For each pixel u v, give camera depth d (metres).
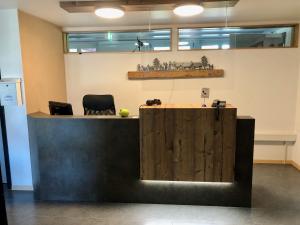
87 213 2.87
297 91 4.30
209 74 4.34
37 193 3.24
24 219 2.75
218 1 2.76
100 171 3.08
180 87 4.49
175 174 2.90
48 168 3.14
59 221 2.71
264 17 3.84
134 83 4.55
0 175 1.31
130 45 4.51
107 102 3.71
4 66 3.26
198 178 2.88
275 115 4.42
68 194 3.16
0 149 3.57
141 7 2.93
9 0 2.76
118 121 2.96
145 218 2.75
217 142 2.79
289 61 4.24
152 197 3.06
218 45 4.36
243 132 2.81
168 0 2.80
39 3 2.90
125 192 3.09
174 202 3.04
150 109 2.81
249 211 2.87
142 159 2.93
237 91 4.41
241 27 4.25
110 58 4.54
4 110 3.33
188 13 3.01
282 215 2.79
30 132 3.27
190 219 2.72
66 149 3.08
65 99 4.61
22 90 3.28
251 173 2.88
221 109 2.72
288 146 4.45
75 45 4.61
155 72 4.40
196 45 4.38
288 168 4.24
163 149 2.87
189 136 2.81
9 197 3.28
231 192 2.95
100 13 2.96
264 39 4.28
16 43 3.20
